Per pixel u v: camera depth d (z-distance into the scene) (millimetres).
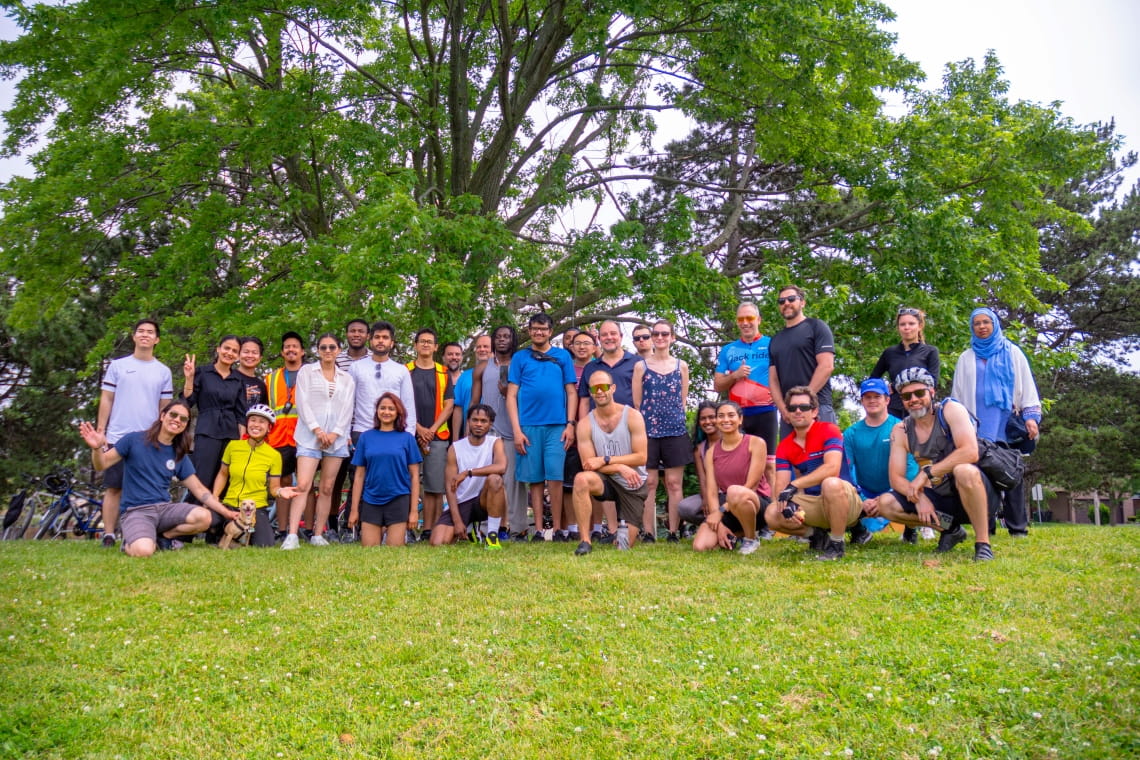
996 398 6801
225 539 7473
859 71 13891
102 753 2863
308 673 3633
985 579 4742
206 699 3348
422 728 3039
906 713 2955
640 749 2799
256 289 14250
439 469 8492
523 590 5012
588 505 6691
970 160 14516
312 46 12797
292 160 14141
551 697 3258
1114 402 27234
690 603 4547
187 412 7234
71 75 13023
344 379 7852
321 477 7844
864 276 14000
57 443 20734
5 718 3102
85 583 5352
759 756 2705
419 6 13430
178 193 14516
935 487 5895
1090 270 27766
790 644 3746
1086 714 2822
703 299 13398
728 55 12281
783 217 17922
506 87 13023
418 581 5324
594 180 14359
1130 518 37562
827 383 7160
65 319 19656
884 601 4410
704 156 17953
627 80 15844
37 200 13141
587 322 15172
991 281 15562
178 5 11359
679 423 7824
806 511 6102
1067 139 14664
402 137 13211
